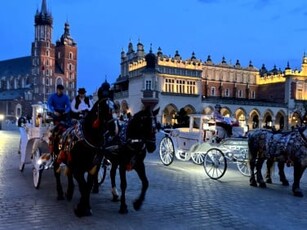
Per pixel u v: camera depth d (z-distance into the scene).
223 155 13.45
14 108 133.88
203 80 79.38
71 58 139.50
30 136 12.63
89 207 8.39
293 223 8.27
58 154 9.42
